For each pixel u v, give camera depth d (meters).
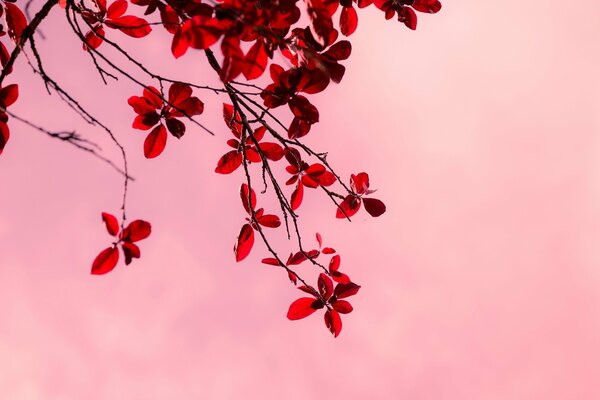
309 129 2.45
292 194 2.64
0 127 2.39
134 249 2.37
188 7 2.29
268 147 2.62
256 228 2.58
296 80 2.39
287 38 2.36
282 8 2.28
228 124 2.60
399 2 2.53
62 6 2.51
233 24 2.26
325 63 2.37
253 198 2.59
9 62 2.36
